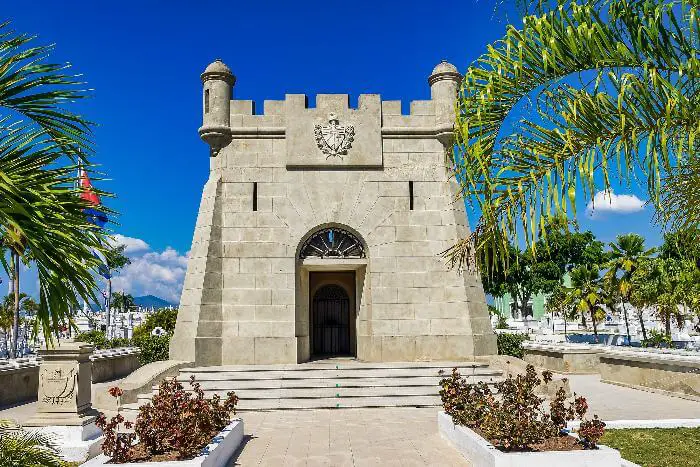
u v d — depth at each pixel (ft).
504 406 31.89
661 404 54.75
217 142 76.33
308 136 76.64
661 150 19.12
